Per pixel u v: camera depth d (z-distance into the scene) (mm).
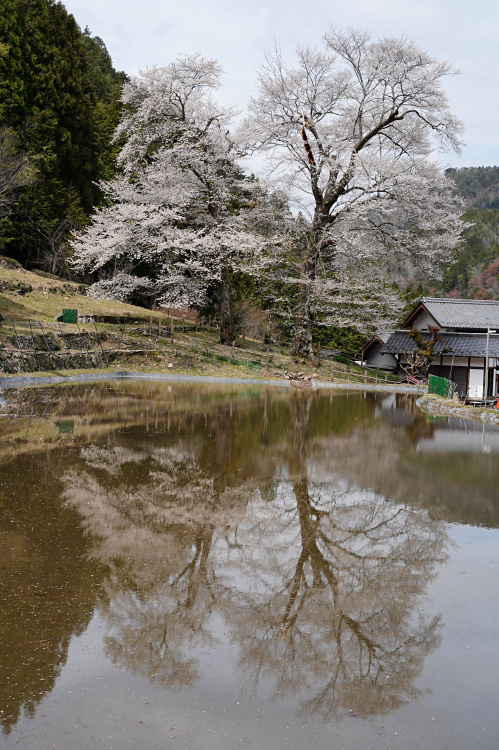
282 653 4664
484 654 4703
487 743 3641
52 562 5977
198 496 8625
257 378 29359
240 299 41188
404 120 32156
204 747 3516
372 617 5281
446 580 6090
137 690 4062
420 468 11133
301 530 7473
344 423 16750
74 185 38469
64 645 4527
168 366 28984
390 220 32000
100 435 12664
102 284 32156
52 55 36250
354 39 30359
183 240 30359
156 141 33594
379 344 45500
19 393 18297
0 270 31453
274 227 35625
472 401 36094
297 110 31438
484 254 129375
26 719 3688
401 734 3715
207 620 5109
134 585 5617
